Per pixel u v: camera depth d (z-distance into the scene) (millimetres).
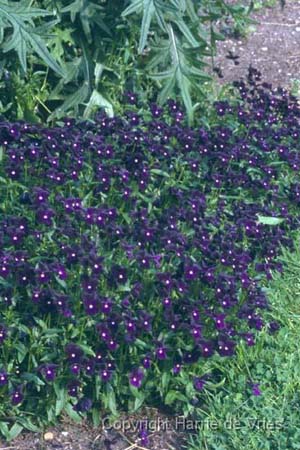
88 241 1959
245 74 3121
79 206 2031
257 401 1943
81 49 2576
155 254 2012
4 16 2328
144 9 2340
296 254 2342
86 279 1888
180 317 1930
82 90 2562
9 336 1872
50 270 1881
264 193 2359
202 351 1882
